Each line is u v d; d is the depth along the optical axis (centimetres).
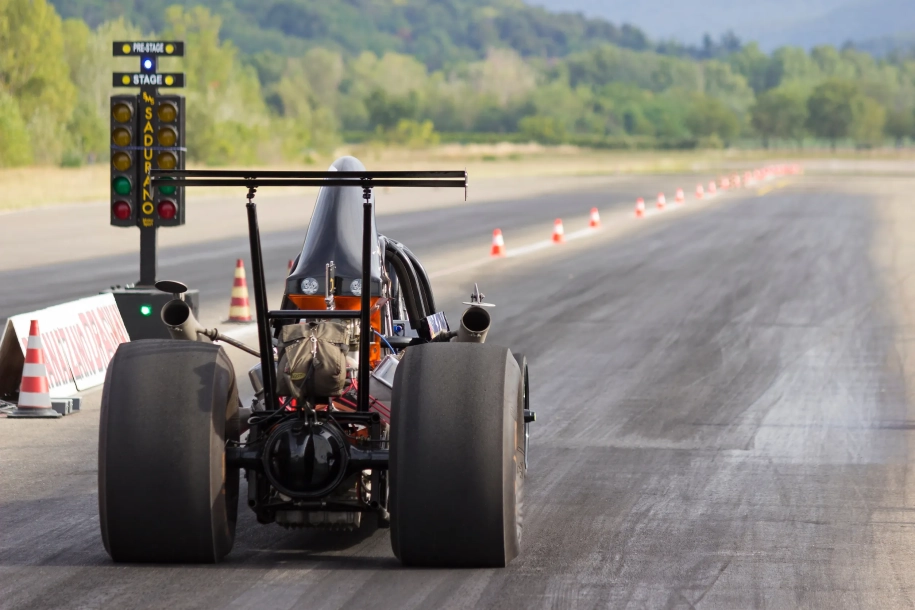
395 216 13975
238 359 4684
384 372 2372
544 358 4844
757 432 3519
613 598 2006
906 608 1991
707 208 15575
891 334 5556
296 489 2069
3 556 2198
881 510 2638
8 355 3788
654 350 5059
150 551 2075
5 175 18800
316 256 2358
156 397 2036
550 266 8481
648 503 2680
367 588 2016
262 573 2091
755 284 7525
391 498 2041
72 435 3412
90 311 4266
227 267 8394
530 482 2877
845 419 3728
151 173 2050
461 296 6781
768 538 2398
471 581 2059
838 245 10350
